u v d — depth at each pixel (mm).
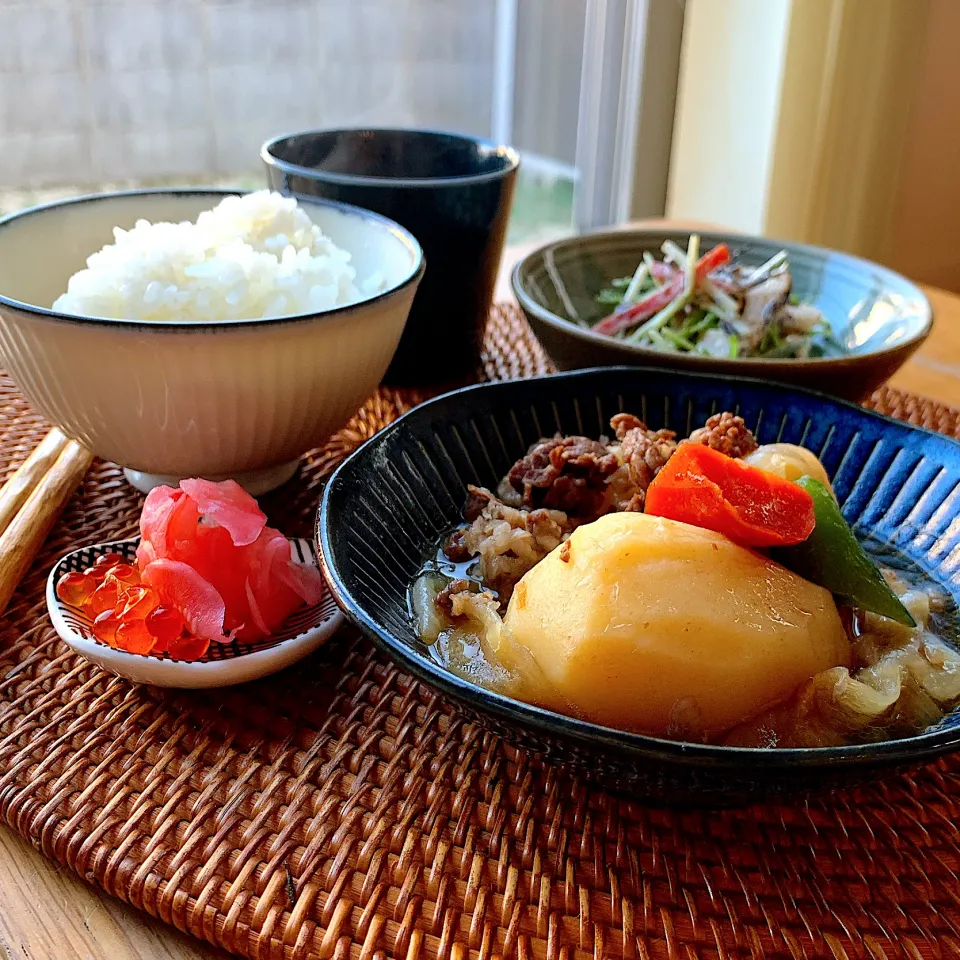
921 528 260
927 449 265
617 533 207
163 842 198
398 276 302
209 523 236
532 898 191
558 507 258
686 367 294
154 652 229
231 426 262
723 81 628
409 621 232
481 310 366
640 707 198
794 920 189
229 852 196
